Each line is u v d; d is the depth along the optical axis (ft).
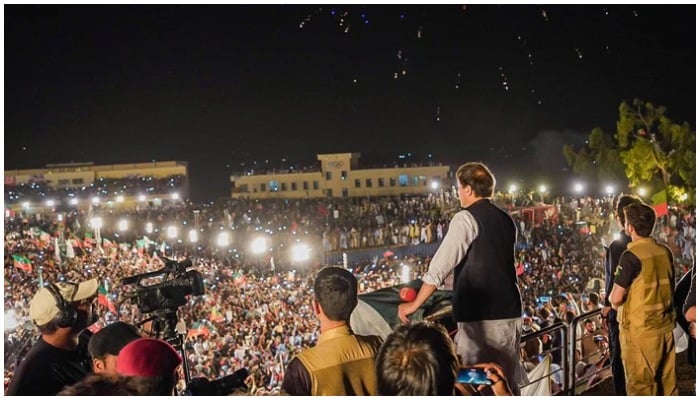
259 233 172.35
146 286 17.20
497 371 13.75
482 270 17.62
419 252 155.33
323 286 14.24
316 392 13.83
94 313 16.58
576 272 90.43
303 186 285.64
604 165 164.14
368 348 14.33
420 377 11.35
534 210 145.38
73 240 127.34
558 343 30.83
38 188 266.98
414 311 17.84
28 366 15.28
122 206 274.57
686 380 26.78
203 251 144.87
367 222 173.58
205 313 77.51
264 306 77.10
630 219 21.21
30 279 92.63
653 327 20.81
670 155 143.64
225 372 56.13
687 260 95.40
